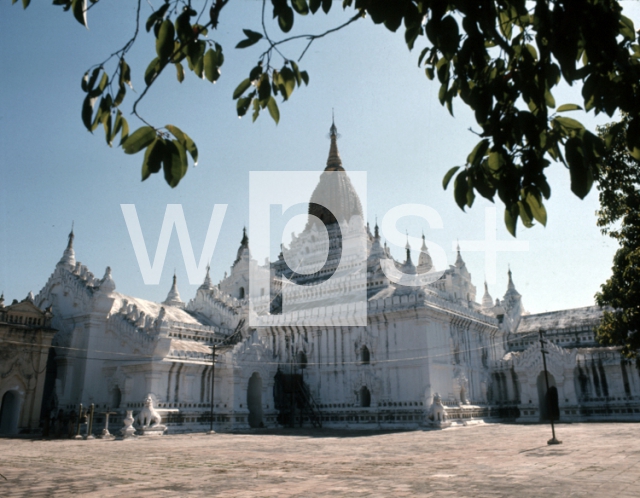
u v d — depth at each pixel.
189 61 6.48
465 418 53.44
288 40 6.38
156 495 13.70
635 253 26.08
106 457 24.83
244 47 6.40
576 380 60.50
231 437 40.16
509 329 73.19
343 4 6.70
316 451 27.39
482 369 62.62
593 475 16.20
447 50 5.54
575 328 68.00
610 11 5.26
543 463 19.77
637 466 18.25
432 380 50.50
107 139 6.10
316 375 57.16
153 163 5.82
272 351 58.06
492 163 6.43
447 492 13.36
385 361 52.72
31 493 14.23
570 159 5.83
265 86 6.84
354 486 14.75
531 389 60.75
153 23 5.86
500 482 15.02
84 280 53.72
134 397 47.19
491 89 6.00
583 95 6.00
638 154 6.11
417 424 49.06
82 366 50.12
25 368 45.00
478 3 5.30
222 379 51.75
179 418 46.94
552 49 5.32
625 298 29.67
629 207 21.45
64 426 43.47
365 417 52.16
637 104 5.82
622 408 57.09
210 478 17.05
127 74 6.02
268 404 54.81
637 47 6.52
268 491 14.12
